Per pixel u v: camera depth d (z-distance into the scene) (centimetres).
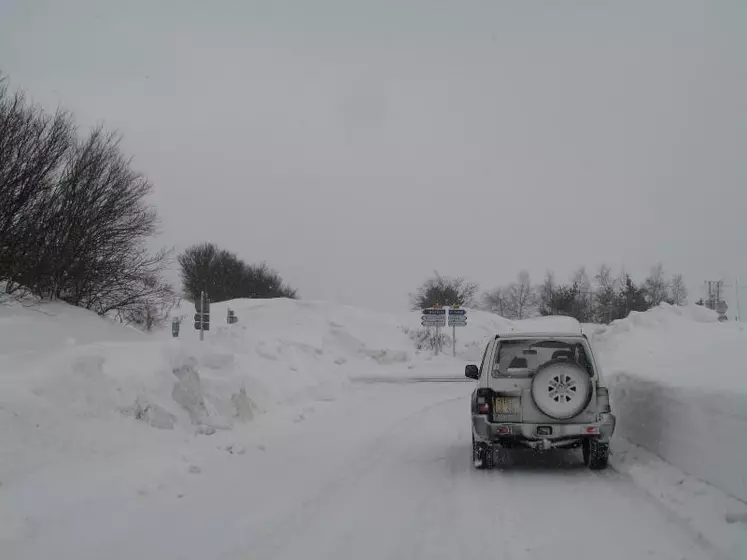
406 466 1005
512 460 1055
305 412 1581
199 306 2458
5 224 1536
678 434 850
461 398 2142
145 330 2383
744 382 774
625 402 1141
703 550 580
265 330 3550
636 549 591
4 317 1402
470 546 607
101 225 1773
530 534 643
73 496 695
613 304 5559
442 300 5822
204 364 1330
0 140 1527
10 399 797
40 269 1595
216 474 877
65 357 965
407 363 3359
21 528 600
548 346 1062
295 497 782
